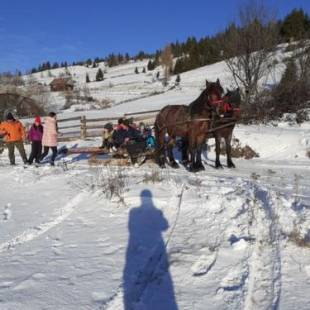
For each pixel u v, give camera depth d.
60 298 4.56
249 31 23.56
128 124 13.97
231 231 6.29
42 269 5.40
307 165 14.73
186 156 13.62
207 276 4.93
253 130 18.30
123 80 95.94
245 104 21.91
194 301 4.39
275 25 24.36
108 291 4.68
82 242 6.36
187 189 8.74
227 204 7.56
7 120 14.99
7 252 6.18
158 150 13.16
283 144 17.28
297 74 25.09
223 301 4.36
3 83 57.94
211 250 5.63
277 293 4.51
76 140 21.58
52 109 47.72
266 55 24.05
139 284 4.83
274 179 11.61
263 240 5.90
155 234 6.46
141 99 50.34
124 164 13.33
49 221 7.57
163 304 4.35
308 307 4.22
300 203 7.92
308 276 4.88
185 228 6.62
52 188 10.13
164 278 4.93
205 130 11.95
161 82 72.06
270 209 7.29
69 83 76.88
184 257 5.47
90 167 12.60
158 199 7.96
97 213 7.75
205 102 11.61
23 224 7.55
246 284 4.67
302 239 5.78
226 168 13.48
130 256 5.67
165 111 12.95
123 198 8.28
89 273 5.19
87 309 4.30
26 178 11.59
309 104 22.78
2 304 4.46
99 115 36.41
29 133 14.88
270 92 23.45
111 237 6.46
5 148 19.44
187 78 70.25
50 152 18.42
